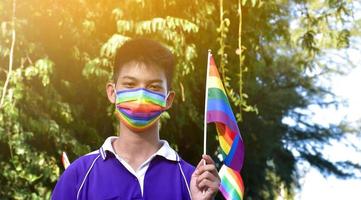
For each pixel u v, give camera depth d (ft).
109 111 29.45
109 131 32.32
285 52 64.28
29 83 28.76
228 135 10.37
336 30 32.73
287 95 64.64
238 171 10.38
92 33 30.07
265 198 64.95
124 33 29.01
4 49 26.78
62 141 28.32
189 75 31.32
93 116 31.81
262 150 54.75
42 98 28.27
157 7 30.17
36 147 28.99
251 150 53.36
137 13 29.37
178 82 29.09
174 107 32.30
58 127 27.91
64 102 29.78
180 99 31.99
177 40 28.37
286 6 41.52
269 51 58.44
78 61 30.07
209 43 32.35
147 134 9.55
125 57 9.57
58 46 29.76
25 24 27.55
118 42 27.27
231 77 34.73
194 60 32.32
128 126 9.48
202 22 31.19
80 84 30.68
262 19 35.86
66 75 30.53
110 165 9.48
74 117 29.91
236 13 33.68
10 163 28.32
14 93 26.30
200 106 36.14
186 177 9.58
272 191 66.39
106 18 30.30
